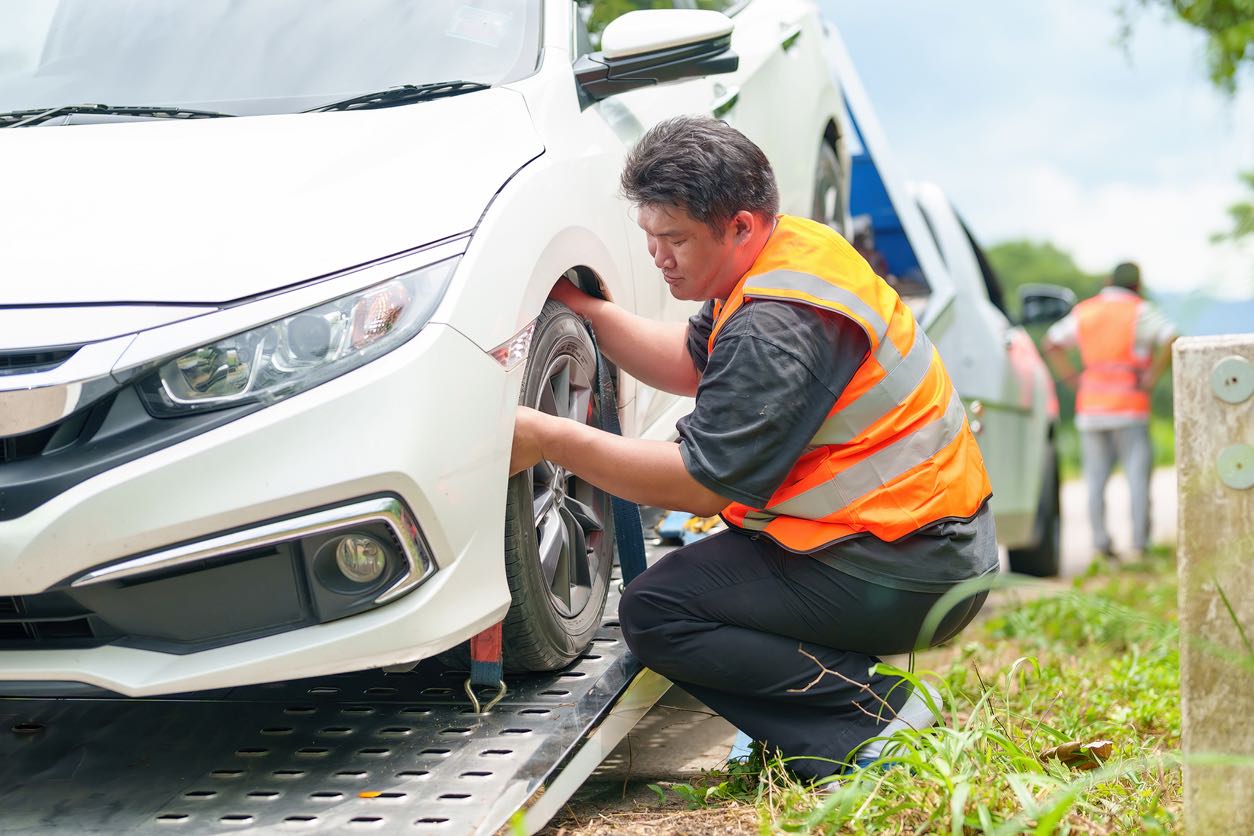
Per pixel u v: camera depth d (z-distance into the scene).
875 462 2.50
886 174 5.39
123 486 2.05
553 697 2.57
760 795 2.44
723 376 2.39
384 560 2.18
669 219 2.48
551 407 2.63
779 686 2.57
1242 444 1.92
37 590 2.06
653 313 3.23
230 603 2.18
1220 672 1.96
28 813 2.24
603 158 2.91
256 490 2.07
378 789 2.24
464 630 2.26
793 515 2.53
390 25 2.98
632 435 3.17
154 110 2.76
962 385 5.29
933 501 2.52
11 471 2.08
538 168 2.58
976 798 2.18
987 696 2.67
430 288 2.23
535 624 2.52
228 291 2.13
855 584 2.52
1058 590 2.27
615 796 2.73
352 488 2.11
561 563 2.66
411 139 2.49
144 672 2.16
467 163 2.47
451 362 2.21
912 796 2.26
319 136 2.48
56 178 2.38
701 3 3.98
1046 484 6.33
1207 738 1.97
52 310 2.11
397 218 2.29
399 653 2.19
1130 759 2.51
